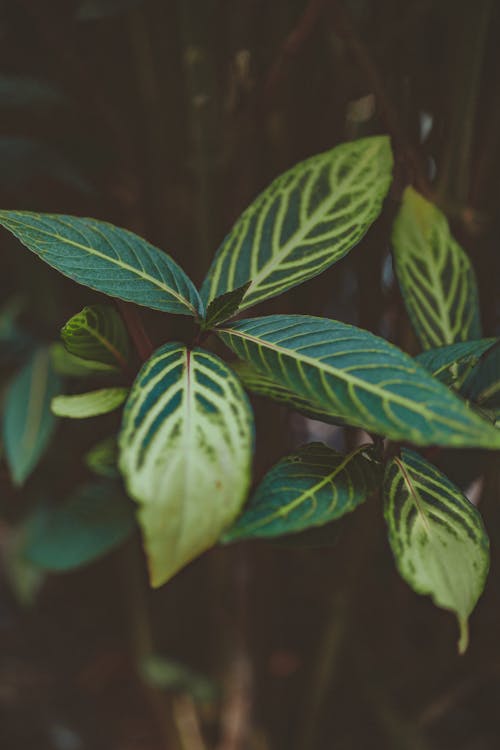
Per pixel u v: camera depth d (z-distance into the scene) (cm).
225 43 97
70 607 187
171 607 152
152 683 142
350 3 97
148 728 163
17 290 150
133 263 64
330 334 61
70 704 166
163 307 63
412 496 63
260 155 102
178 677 140
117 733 160
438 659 133
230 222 103
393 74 93
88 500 122
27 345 127
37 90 111
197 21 90
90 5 93
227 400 56
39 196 124
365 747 147
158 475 53
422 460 67
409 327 98
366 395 56
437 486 64
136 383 57
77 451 142
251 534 58
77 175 112
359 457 64
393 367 57
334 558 126
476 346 67
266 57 97
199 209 99
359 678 144
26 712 161
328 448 65
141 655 147
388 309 111
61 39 108
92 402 71
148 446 54
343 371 58
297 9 95
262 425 110
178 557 52
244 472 54
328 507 60
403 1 94
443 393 55
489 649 129
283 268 68
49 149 113
